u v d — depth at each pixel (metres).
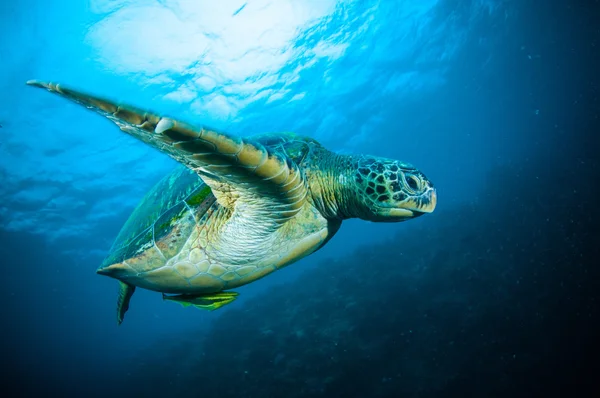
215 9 14.51
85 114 16.91
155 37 14.80
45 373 41.56
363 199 3.11
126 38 14.46
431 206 3.04
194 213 2.69
